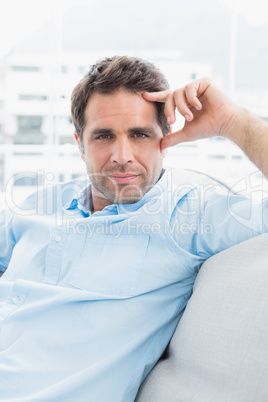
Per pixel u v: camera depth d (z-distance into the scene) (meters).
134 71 0.95
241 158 3.95
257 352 0.66
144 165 0.97
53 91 4.11
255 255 0.79
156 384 0.80
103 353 0.83
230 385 0.67
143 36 4.09
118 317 0.85
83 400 0.79
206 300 0.80
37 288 0.92
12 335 0.88
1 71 4.06
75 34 4.05
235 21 4.03
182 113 0.90
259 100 4.14
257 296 0.72
